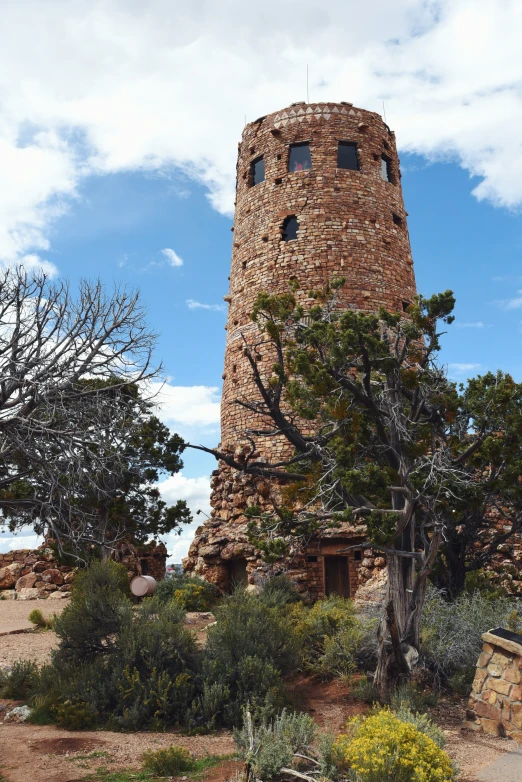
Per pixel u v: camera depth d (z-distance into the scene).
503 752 10.37
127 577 22.41
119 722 11.49
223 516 28.42
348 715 12.24
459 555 17.80
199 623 21.34
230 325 31.27
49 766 9.29
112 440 20.80
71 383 18.94
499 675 11.68
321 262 28.88
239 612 15.19
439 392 14.43
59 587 29.58
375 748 8.22
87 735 10.97
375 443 15.10
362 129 31.70
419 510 15.03
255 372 15.30
